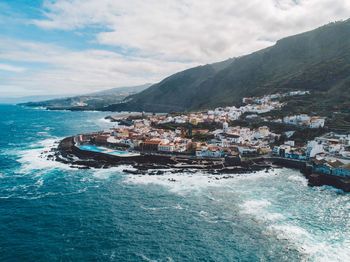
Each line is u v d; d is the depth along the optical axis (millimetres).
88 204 90188
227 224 76500
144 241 68375
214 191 101312
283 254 62562
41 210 85438
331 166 114125
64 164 142000
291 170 130000
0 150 176000
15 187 106312
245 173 123875
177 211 84812
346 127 177250
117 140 186375
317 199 93812
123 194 99062
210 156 148625
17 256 61531
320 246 65438
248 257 61844
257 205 88562
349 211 84312
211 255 62781
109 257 61656
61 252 63375
